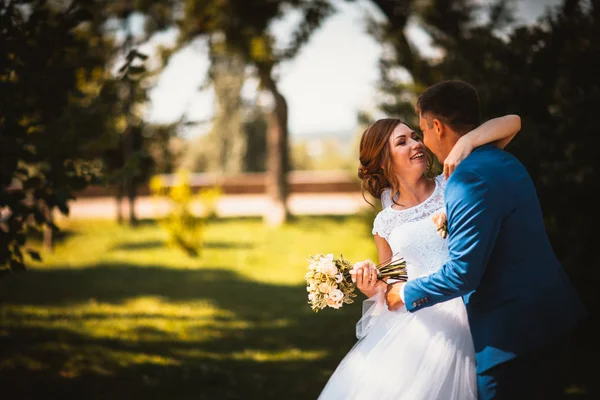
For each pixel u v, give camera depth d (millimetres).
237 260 13055
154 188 13555
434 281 2500
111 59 10820
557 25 5984
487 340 2465
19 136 4070
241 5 15320
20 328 7359
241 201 27125
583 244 5734
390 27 9711
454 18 8891
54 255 14117
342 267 2889
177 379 5500
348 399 2820
